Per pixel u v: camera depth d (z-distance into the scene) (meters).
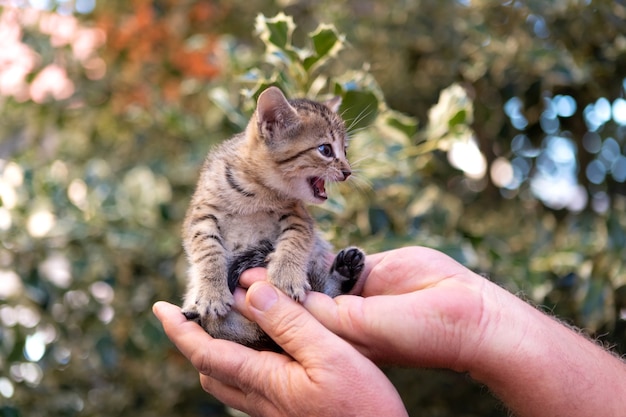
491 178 0.98
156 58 1.03
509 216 0.93
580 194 0.93
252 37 1.08
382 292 0.58
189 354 0.54
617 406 0.52
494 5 0.90
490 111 0.91
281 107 0.63
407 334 0.51
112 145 1.05
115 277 0.87
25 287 0.81
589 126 0.89
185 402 0.94
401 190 0.75
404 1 0.96
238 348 0.53
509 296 0.54
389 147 0.72
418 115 0.99
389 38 0.97
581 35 0.86
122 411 0.92
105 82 1.02
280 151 0.62
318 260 0.62
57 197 0.85
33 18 0.98
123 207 0.86
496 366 0.52
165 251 0.85
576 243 0.78
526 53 0.84
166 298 0.88
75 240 0.84
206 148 0.87
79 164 1.01
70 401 0.89
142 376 0.94
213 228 0.60
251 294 0.52
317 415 0.50
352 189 0.74
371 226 0.75
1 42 0.97
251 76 0.72
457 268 0.57
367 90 0.68
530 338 0.52
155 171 0.93
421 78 0.98
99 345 0.86
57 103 1.01
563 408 0.52
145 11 1.02
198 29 1.06
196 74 1.00
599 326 0.77
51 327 0.87
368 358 0.53
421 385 0.86
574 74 0.82
